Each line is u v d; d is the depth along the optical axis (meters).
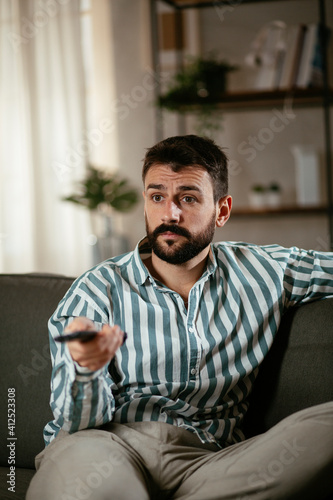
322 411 1.02
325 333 1.24
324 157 3.57
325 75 3.12
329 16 3.48
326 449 0.99
